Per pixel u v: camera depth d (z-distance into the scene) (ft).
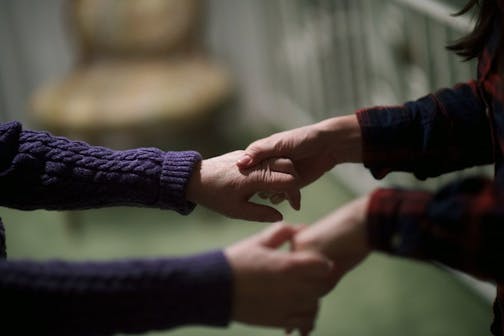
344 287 11.40
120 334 5.44
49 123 12.91
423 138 6.40
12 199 6.40
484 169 10.20
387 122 6.46
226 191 6.48
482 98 6.30
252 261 5.49
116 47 14.25
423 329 10.57
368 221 5.66
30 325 5.36
